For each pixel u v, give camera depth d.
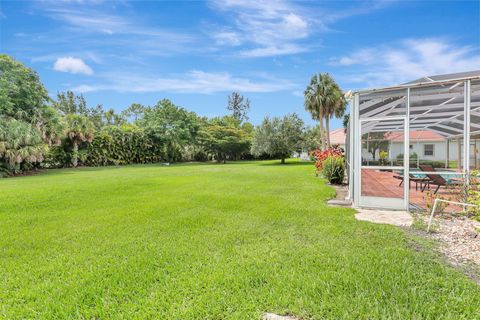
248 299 2.62
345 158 13.01
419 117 9.16
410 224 5.16
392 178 8.55
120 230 4.98
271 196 8.34
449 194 6.93
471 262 3.38
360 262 3.40
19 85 19.27
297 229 4.89
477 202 4.38
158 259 3.62
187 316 2.37
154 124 32.81
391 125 6.68
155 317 2.37
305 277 3.02
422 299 2.55
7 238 4.57
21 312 2.48
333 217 5.66
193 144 35.84
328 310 2.43
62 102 46.62
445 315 2.32
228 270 3.24
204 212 6.30
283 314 2.41
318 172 14.59
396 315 2.32
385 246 3.97
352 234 4.56
